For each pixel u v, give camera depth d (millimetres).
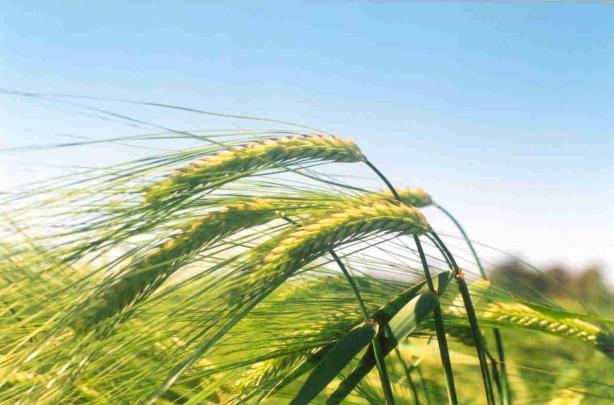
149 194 414
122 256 407
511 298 523
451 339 558
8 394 402
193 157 428
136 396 440
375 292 499
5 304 412
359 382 490
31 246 389
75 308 395
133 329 417
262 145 453
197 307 417
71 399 432
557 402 547
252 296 420
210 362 464
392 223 452
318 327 481
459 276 481
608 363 573
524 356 588
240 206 430
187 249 412
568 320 514
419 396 555
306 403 438
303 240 429
